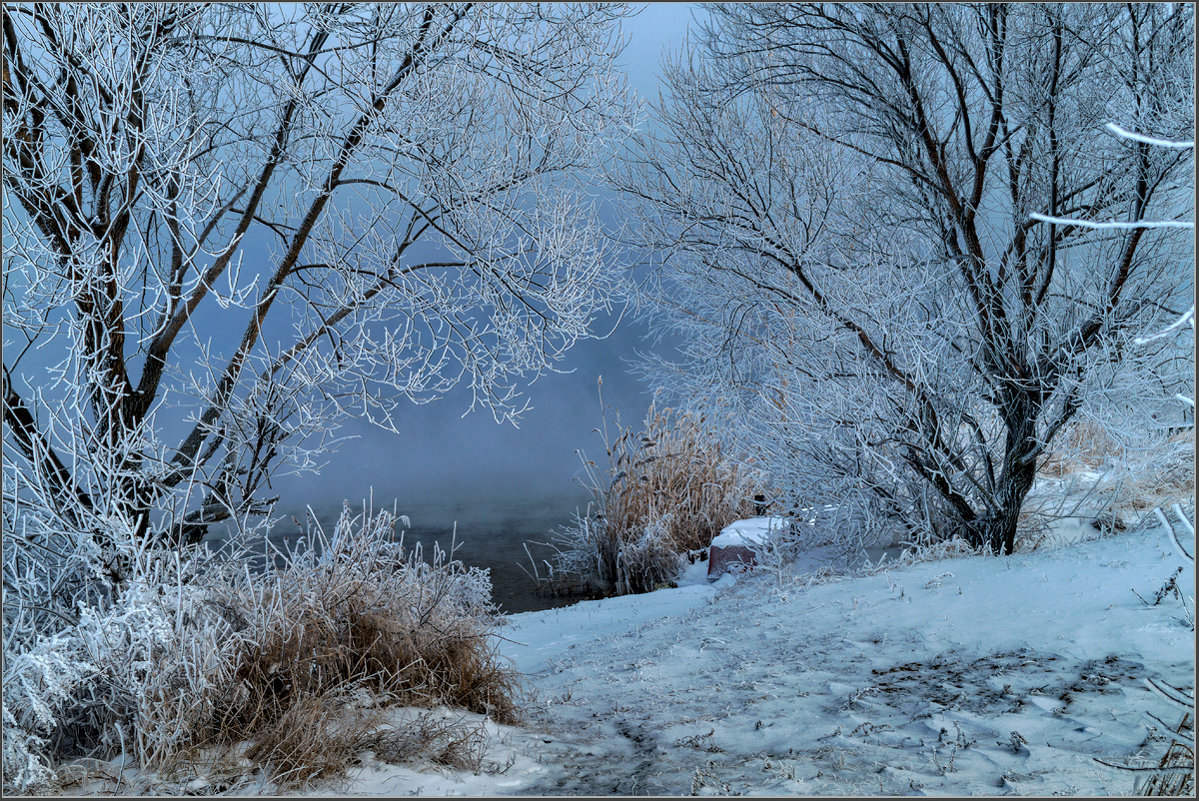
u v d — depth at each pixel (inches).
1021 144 270.7
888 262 286.8
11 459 160.6
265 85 209.0
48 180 165.2
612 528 390.0
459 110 220.7
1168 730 127.2
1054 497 300.2
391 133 203.6
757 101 306.2
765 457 327.9
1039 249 266.8
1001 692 154.6
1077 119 246.7
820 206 300.4
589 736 161.5
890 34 268.7
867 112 280.7
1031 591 209.3
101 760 135.5
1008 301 272.4
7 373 164.6
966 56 260.2
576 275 233.8
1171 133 221.0
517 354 229.9
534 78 221.6
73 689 141.3
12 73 170.4
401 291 217.2
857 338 289.1
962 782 118.9
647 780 132.5
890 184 286.4
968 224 270.7
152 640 143.3
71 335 159.5
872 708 157.0
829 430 293.1
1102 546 239.3
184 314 189.9
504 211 229.5
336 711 149.3
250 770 130.8
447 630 179.0
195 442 198.1
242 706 142.6
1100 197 252.4
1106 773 115.4
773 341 320.5
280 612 159.3
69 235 175.8
